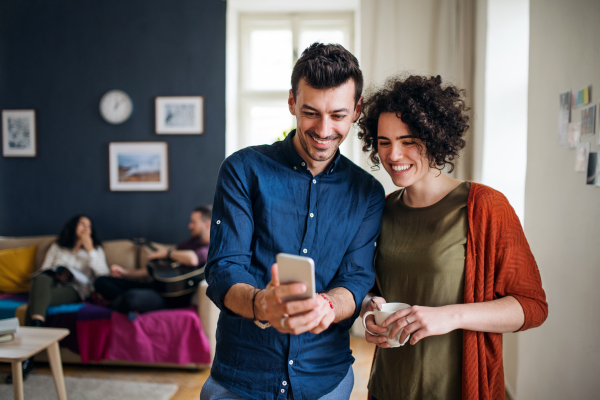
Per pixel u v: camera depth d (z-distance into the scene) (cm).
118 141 413
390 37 369
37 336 226
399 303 106
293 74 105
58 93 417
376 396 119
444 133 103
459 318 96
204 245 332
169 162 411
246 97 443
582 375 150
